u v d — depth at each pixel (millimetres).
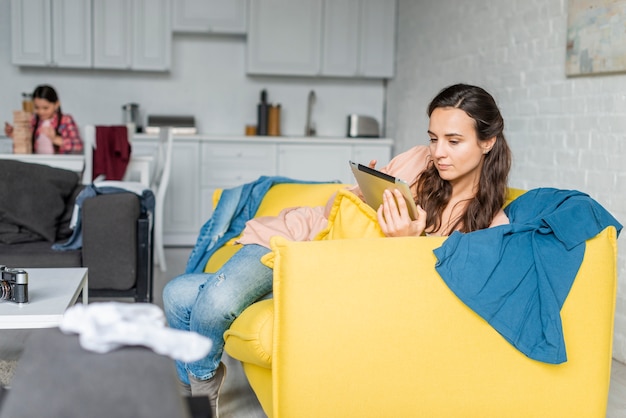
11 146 5285
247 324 1982
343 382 1863
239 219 3463
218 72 6727
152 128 6336
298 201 3334
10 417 921
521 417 1972
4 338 3277
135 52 6207
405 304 1879
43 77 6477
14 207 3633
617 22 3242
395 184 1982
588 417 2016
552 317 1897
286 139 6289
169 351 964
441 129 2084
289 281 1830
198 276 2461
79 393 929
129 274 3525
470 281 1876
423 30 5887
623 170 3254
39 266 3438
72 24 6121
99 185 3717
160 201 5133
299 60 6453
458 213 2221
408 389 1898
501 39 4516
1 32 6359
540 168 4012
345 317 1850
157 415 919
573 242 1937
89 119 6570
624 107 3242
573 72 3611
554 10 3877
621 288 3312
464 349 1914
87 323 969
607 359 2018
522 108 4234
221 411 2531
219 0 6305
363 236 2088
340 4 6465
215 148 6227
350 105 6918
